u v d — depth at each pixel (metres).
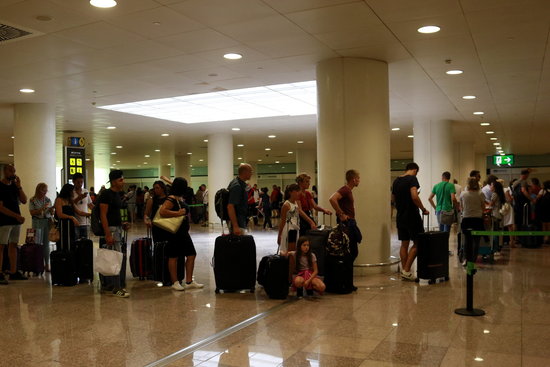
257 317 6.43
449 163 19.14
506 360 4.72
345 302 7.23
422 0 6.91
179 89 12.71
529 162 38.81
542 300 7.21
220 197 8.27
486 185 13.87
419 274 8.57
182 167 34.56
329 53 9.56
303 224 8.94
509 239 14.48
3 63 9.99
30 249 9.75
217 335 5.65
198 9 7.13
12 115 16.36
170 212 8.20
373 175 9.80
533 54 9.80
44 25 7.76
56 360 4.88
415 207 8.88
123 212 28.31
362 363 4.68
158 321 6.30
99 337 5.64
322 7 7.12
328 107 9.94
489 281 8.72
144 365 4.72
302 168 31.17
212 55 9.59
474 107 16.30
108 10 7.14
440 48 9.32
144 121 18.25
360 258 9.67
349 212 8.53
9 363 4.81
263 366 4.64
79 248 9.02
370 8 7.20
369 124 9.84
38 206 10.59
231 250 7.96
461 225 10.73
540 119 19.16
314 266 7.68
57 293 8.17
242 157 37.91
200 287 8.48
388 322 6.11
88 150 30.16
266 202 22.67
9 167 9.31
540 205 14.59
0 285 8.91
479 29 8.22
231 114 17.19
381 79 10.12
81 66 10.29
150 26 7.87
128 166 46.66
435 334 5.59
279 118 18.06
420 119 19.05
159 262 8.81
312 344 5.28
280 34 8.35
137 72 10.85
